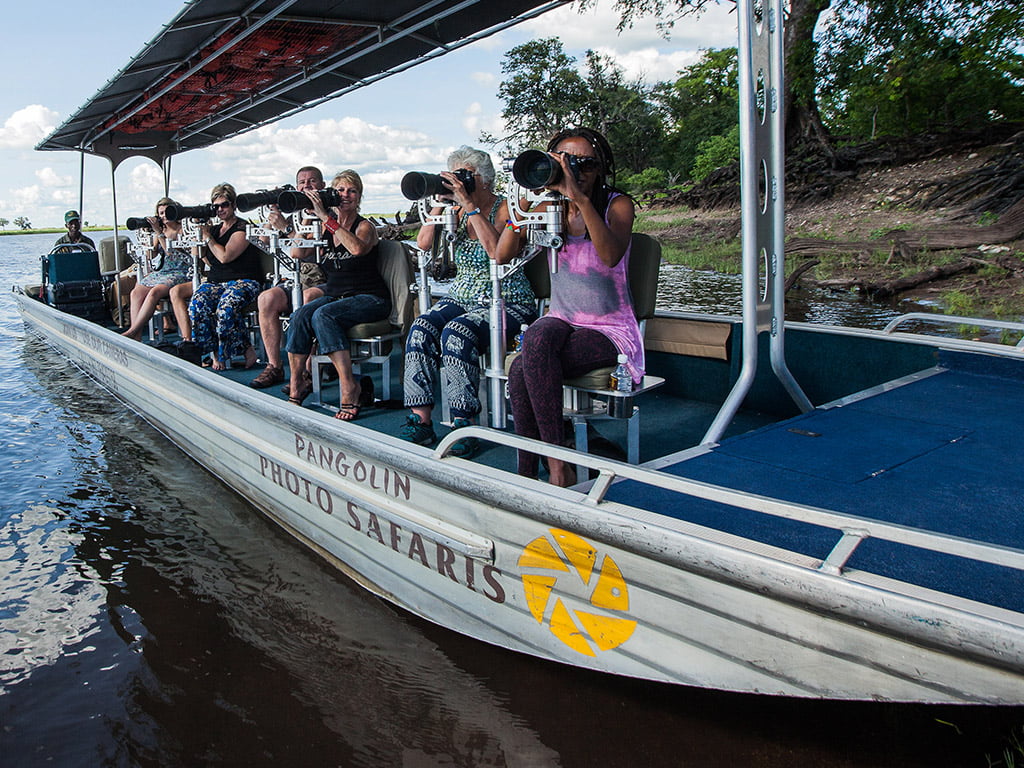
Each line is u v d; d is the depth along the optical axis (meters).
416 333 3.47
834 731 2.17
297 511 3.58
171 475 4.71
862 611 1.63
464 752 2.25
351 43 5.21
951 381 3.20
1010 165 15.64
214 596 3.26
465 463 2.51
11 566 3.61
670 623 2.03
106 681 2.71
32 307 8.81
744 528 2.01
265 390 4.57
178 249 6.24
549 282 3.73
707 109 45.44
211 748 2.34
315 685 2.62
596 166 2.70
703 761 2.12
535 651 2.46
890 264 12.46
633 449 2.93
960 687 1.56
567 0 4.24
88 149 7.96
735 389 2.72
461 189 3.20
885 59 23.16
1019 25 22.05
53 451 5.20
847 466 2.36
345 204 4.16
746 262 2.64
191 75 5.69
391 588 3.03
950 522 1.97
